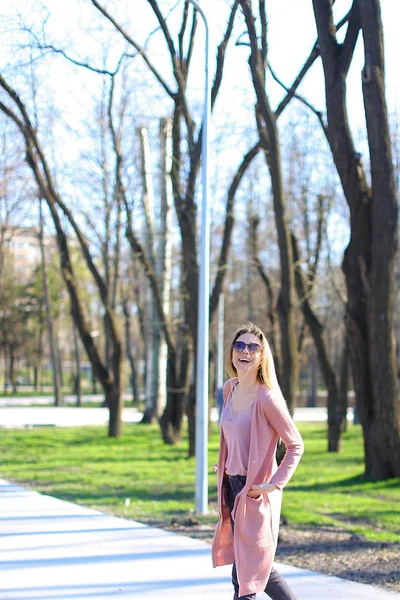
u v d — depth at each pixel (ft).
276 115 44.86
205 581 21.31
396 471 43.27
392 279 41.70
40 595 19.79
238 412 15.85
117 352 74.74
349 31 39.42
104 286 74.13
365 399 43.83
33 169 67.82
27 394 203.72
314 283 70.23
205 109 34.58
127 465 52.65
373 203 41.01
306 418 116.78
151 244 75.72
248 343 15.78
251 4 38.63
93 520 30.60
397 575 22.38
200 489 33.04
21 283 197.88
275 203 40.55
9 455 59.00
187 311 66.33
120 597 19.69
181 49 53.26
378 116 39.83
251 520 15.21
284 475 15.17
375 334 42.11
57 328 183.32
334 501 37.45
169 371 67.92
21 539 26.73
